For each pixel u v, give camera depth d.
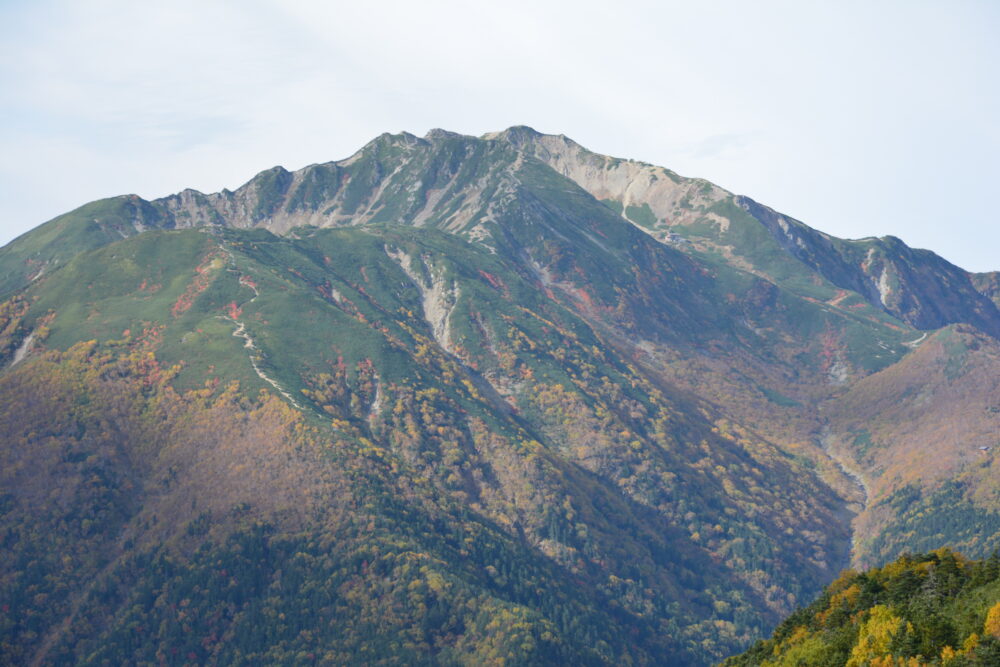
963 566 156.00
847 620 159.12
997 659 121.75
